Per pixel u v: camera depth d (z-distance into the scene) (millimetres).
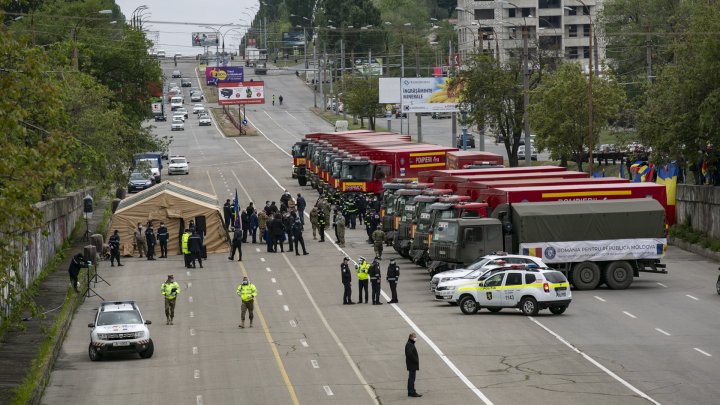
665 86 158375
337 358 91062
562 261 121188
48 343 95562
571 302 114875
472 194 133500
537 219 120812
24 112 61312
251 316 106250
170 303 108625
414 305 114688
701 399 75062
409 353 76812
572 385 79500
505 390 78312
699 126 148500
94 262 127125
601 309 110062
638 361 87062
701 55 150125
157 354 95438
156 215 156875
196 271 142000
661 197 125938
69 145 70625
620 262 122062
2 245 65312
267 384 82688
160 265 148000
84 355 96188
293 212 156500
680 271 135250
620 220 122062
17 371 85375
